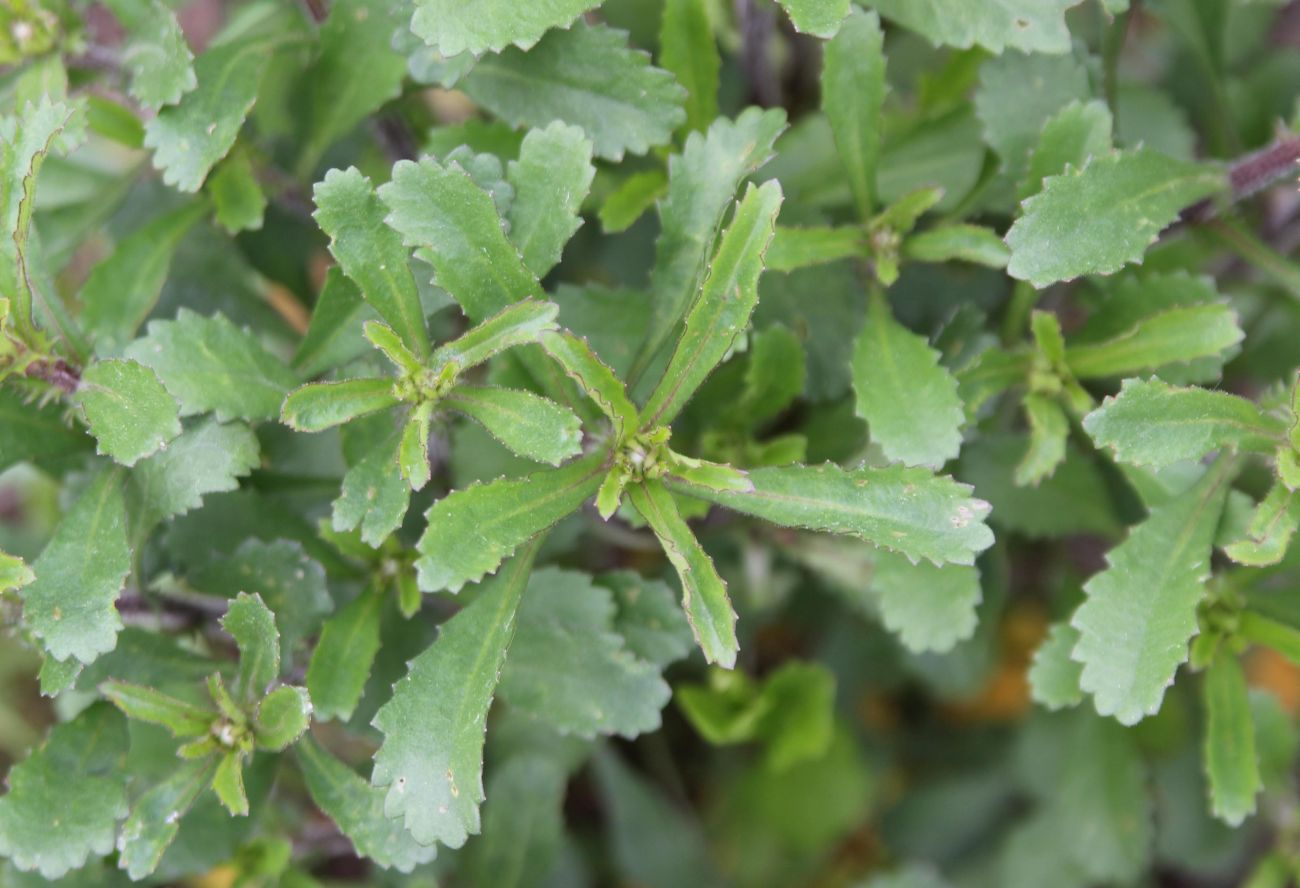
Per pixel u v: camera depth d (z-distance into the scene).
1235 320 0.49
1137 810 0.57
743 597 0.56
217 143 0.49
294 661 0.50
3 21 0.50
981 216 0.53
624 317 0.51
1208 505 0.48
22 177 0.47
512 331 0.46
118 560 0.47
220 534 0.50
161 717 0.47
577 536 0.52
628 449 0.46
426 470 0.46
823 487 0.46
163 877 0.50
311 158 0.52
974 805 0.61
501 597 0.46
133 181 0.54
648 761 0.61
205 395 0.47
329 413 0.46
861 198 0.50
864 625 0.59
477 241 0.46
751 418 0.51
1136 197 0.48
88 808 0.48
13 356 0.47
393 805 0.46
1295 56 0.57
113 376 0.47
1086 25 0.56
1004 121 0.50
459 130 0.51
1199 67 0.57
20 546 0.55
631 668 0.49
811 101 0.58
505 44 0.47
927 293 0.55
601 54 0.49
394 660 0.50
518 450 0.45
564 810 0.62
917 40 0.58
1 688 0.62
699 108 0.51
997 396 0.52
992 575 0.54
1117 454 0.47
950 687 0.58
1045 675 0.49
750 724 0.56
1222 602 0.49
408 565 0.49
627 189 0.51
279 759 0.50
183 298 0.55
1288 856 0.55
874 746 0.61
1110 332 0.51
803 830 0.59
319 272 0.61
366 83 0.51
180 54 0.48
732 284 0.46
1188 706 0.58
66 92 0.50
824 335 0.52
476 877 0.56
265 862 0.51
